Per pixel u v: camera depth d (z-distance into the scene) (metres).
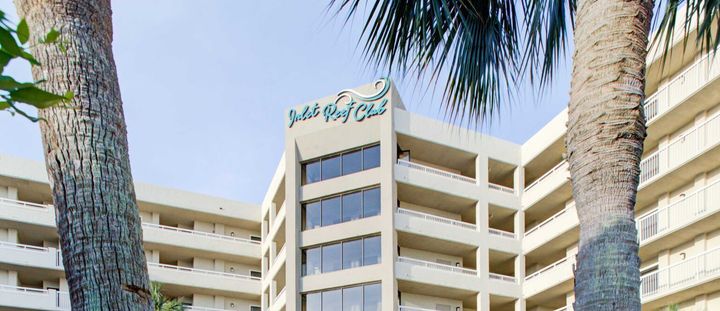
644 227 29.77
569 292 38.00
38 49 3.94
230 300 47.94
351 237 37.69
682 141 28.23
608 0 5.27
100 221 3.81
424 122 39.22
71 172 3.84
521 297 39.62
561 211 38.28
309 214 39.25
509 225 43.09
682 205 27.95
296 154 40.19
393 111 38.62
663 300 28.91
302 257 38.81
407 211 38.03
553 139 38.81
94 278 3.73
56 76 3.91
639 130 5.10
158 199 46.75
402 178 37.78
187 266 48.38
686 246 28.83
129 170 4.07
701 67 26.81
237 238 48.56
